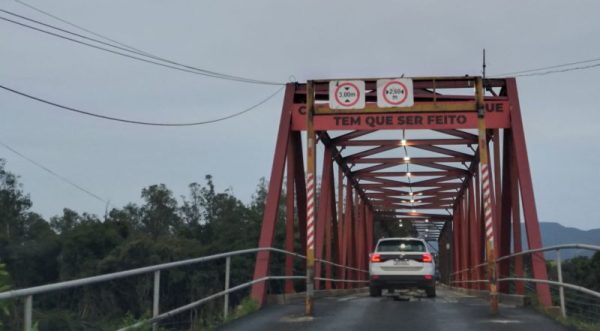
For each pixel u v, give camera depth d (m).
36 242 43.25
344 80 13.89
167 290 28.52
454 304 16.28
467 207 36.81
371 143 26.28
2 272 6.82
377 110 13.75
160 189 64.88
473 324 11.51
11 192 51.78
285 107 19.77
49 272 41.91
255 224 52.34
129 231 46.47
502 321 11.95
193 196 65.62
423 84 19.31
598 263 33.78
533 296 15.84
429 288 19.67
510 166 19.83
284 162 19.19
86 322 9.95
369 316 12.88
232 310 13.72
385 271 19.50
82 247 40.78
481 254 30.06
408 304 16.20
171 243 43.78
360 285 39.12
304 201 21.97
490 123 19.03
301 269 40.75
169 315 9.05
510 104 18.98
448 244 62.31
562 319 11.76
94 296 11.54
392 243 20.14
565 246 10.95
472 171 32.47
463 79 13.63
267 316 12.95
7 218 49.12
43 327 9.09
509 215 20.81
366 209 46.53
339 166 31.09
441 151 28.08
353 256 38.22
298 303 16.91
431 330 10.76
